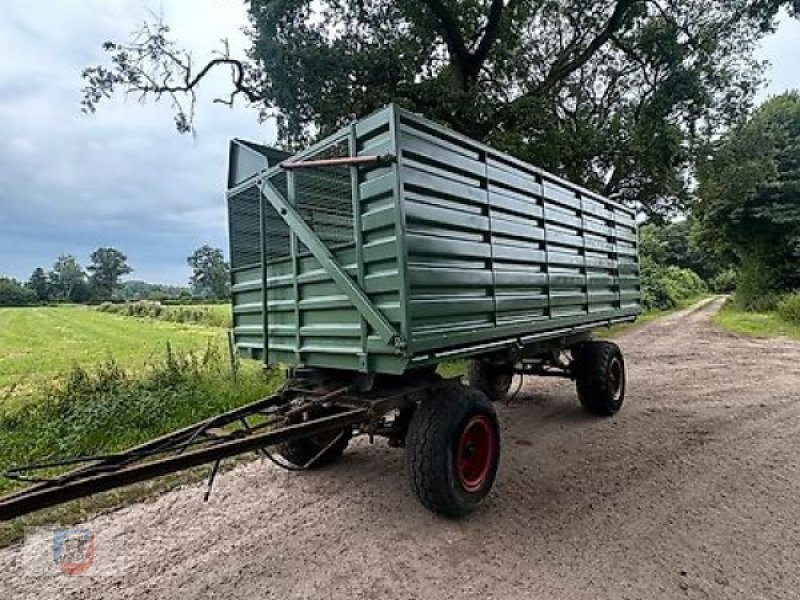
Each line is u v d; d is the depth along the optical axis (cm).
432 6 1123
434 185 323
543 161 1278
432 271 313
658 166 1338
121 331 2247
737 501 355
